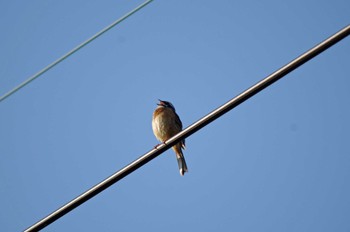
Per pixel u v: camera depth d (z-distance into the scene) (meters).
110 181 10.15
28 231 9.98
